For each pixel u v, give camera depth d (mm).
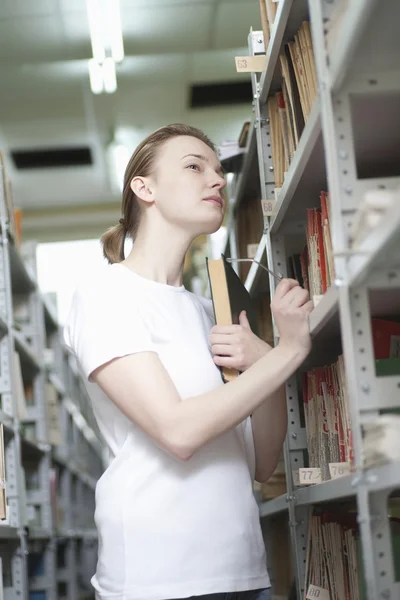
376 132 1421
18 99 6023
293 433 2092
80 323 1529
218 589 1433
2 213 3277
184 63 5688
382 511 1234
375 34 1161
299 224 2055
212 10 5066
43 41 5273
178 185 1654
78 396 6508
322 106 1310
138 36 5340
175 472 1479
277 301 1486
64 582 4988
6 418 2932
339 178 1289
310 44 1622
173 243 1680
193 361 1550
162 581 1425
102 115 6336
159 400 1401
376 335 1535
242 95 6160
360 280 1243
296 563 2039
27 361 3928
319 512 2061
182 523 1451
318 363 1999
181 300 1643
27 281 4125
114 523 1470
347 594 1732
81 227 8180
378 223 1091
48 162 7016
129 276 1598
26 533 3162
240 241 3188
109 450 1590
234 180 3229
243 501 1517
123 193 1789
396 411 1304
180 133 1732
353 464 1428
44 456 4145
